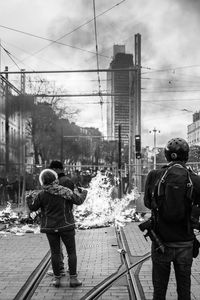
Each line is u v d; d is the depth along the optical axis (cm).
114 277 674
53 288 616
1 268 733
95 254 855
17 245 961
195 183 413
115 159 6506
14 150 2633
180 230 414
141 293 585
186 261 415
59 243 632
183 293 418
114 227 1261
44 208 634
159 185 415
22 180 2400
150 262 774
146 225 427
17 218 1366
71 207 638
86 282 647
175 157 431
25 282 642
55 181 630
